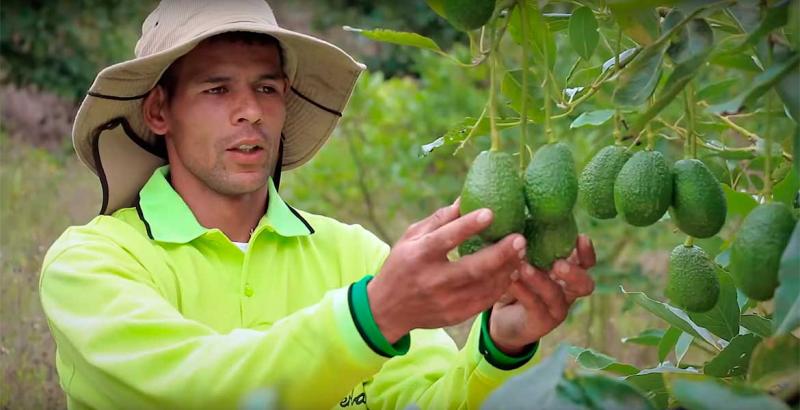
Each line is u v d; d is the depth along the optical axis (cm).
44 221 579
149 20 217
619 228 454
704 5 139
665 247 462
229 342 166
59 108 953
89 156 225
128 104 214
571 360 238
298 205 549
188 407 165
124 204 225
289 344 157
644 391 167
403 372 211
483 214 131
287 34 204
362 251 224
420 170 546
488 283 138
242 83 204
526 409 118
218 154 204
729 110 131
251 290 205
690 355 425
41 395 352
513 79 174
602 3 162
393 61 1084
